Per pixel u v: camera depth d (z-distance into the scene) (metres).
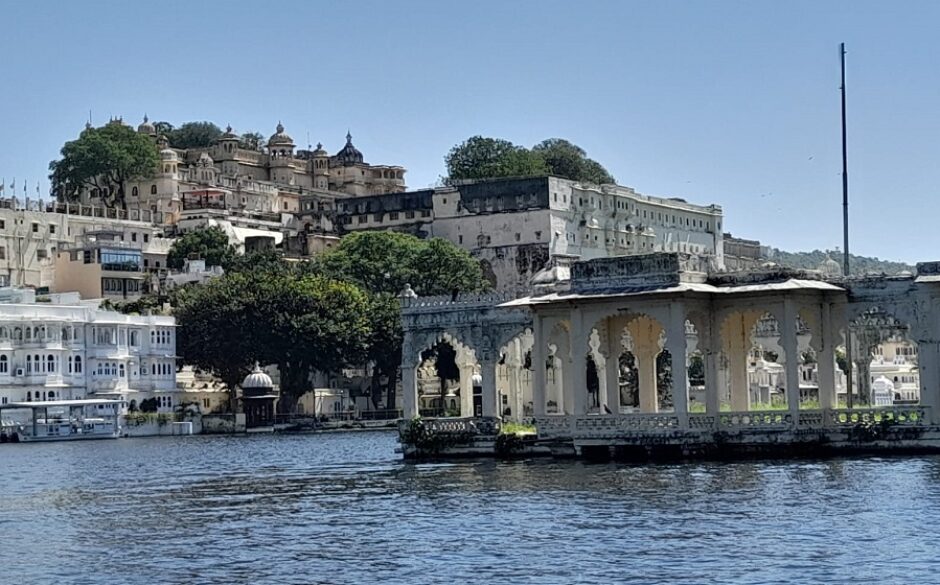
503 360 113.00
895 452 83.56
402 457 112.38
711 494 68.19
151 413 185.38
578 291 91.88
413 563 52.84
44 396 179.38
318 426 190.00
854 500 63.75
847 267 110.56
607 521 60.91
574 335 91.25
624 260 90.12
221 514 71.25
